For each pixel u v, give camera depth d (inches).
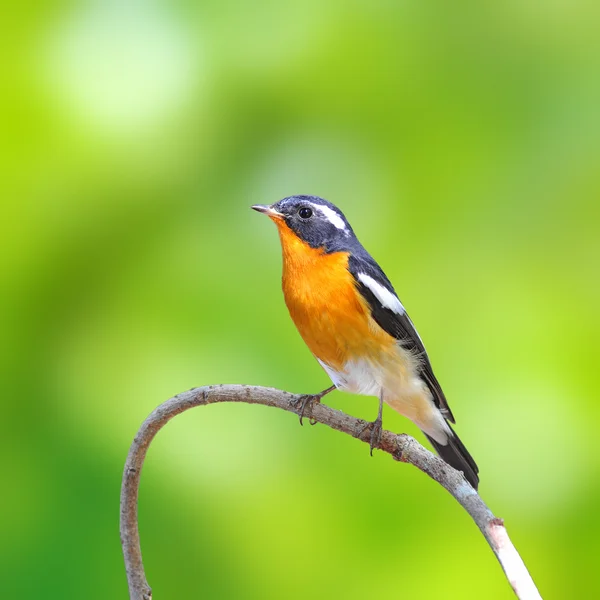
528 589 220.5
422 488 381.4
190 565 367.9
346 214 434.3
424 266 422.3
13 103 409.1
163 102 423.8
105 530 357.7
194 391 272.7
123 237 414.0
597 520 380.8
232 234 424.5
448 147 436.5
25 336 395.2
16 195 406.6
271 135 441.7
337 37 445.1
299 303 348.8
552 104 440.1
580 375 391.9
